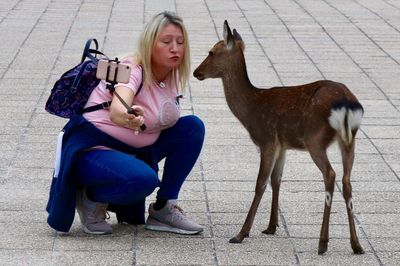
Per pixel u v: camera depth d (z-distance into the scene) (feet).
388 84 34.32
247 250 18.80
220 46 19.80
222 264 18.01
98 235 19.65
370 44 41.19
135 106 18.10
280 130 18.93
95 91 18.99
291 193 22.74
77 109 19.04
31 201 21.65
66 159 18.75
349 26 45.24
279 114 18.92
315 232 19.99
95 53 19.42
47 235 19.53
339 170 24.70
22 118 28.73
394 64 37.52
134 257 18.31
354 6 51.13
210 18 46.24
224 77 19.80
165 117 19.06
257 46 40.24
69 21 44.52
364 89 33.53
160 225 19.94
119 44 39.09
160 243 19.21
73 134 19.07
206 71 19.89
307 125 18.39
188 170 19.79
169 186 19.76
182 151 19.60
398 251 18.90
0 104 30.25
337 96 18.03
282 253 18.66
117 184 18.51
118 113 18.02
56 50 38.19
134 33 41.55
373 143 27.30
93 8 48.26
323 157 18.29
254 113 19.34
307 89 18.76
